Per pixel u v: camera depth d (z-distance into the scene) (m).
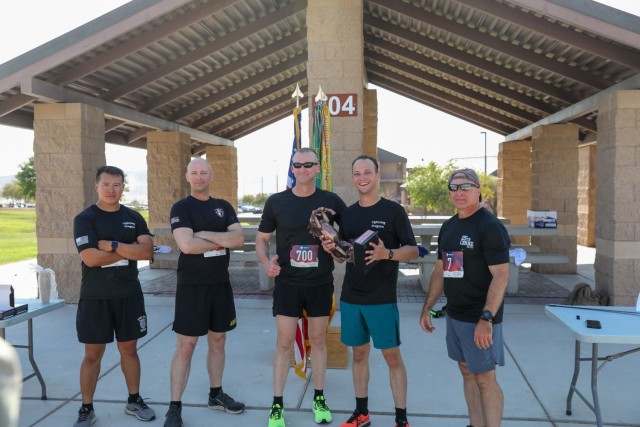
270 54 9.22
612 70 7.15
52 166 7.41
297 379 4.64
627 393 4.24
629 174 6.57
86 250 3.54
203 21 7.47
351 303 3.51
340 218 3.71
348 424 3.61
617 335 3.17
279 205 3.67
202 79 9.46
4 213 51.88
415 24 8.30
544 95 9.55
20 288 9.25
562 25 6.24
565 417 3.83
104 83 8.17
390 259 3.34
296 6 7.69
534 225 8.52
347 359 4.92
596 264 7.21
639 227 6.58
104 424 3.77
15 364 1.09
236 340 5.82
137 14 6.20
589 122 9.73
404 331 6.12
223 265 3.82
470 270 3.07
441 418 3.82
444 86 10.94
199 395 4.29
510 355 5.20
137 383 3.90
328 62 6.93
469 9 6.99
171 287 8.95
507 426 3.69
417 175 30.02
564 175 9.83
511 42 7.54
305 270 3.62
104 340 3.64
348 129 6.93
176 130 11.18
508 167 12.69
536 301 7.66
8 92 7.01
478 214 3.11
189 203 3.80
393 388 3.56
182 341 3.75
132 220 3.84
